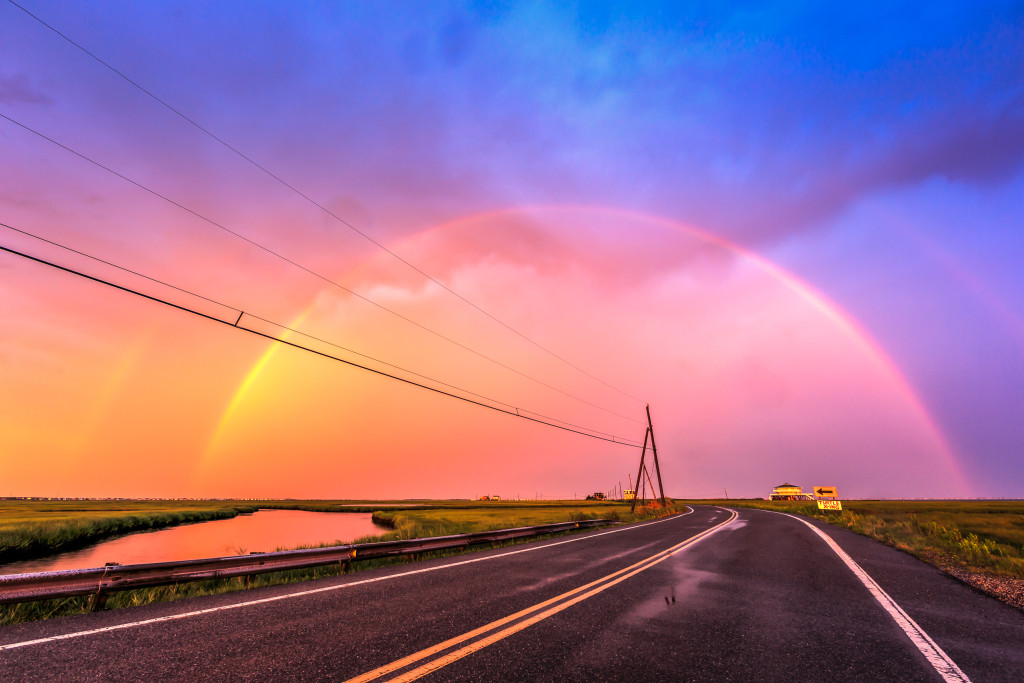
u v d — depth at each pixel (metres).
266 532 33.81
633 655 4.45
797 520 24.41
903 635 5.16
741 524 21.47
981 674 4.09
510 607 6.15
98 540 28.00
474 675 3.88
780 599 6.81
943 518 28.58
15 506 78.12
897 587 7.70
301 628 5.13
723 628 5.36
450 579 8.15
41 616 5.71
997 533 19.09
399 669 3.98
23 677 3.71
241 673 3.85
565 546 13.41
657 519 28.75
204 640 4.69
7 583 5.31
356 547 9.66
